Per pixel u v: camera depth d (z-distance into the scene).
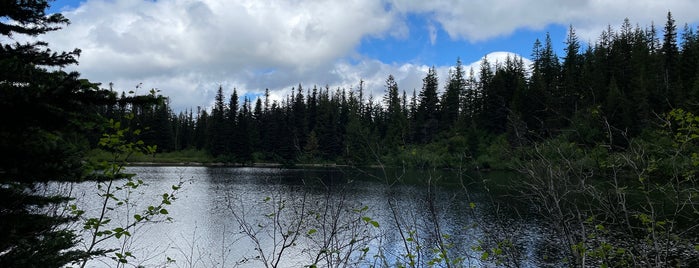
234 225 18.33
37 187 4.27
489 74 70.81
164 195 5.13
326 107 81.50
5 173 3.67
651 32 66.38
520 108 28.56
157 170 54.03
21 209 3.96
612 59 46.97
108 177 4.75
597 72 41.84
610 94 21.86
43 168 3.79
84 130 4.13
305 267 5.60
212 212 21.69
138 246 14.27
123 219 16.73
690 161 4.33
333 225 6.07
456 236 11.15
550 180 4.20
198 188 33.06
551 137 4.66
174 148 79.88
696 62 45.59
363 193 26.39
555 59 60.97
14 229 3.68
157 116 72.00
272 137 76.19
